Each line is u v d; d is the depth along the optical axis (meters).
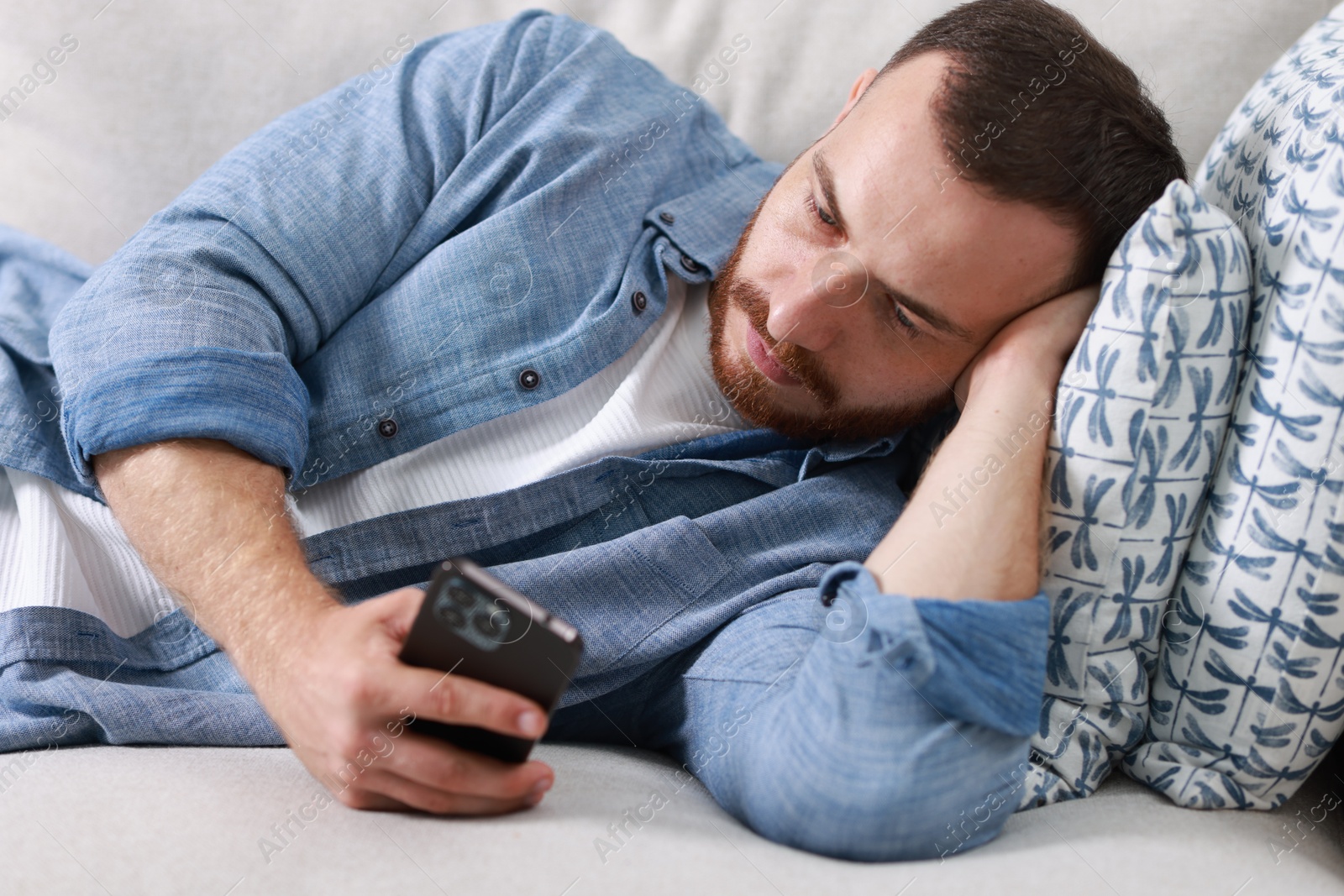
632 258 0.91
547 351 0.83
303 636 0.60
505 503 0.80
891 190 0.77
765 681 0.69
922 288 0.78
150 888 0.50
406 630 0.58
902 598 0.61
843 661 0.62
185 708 0.71
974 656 0.61
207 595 0.65
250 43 1.11
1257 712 0.67
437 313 0.83
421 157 0.90
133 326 0.72
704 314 0.94
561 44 0.98
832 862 0.59
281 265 0.81
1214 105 1.03
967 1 1.08
